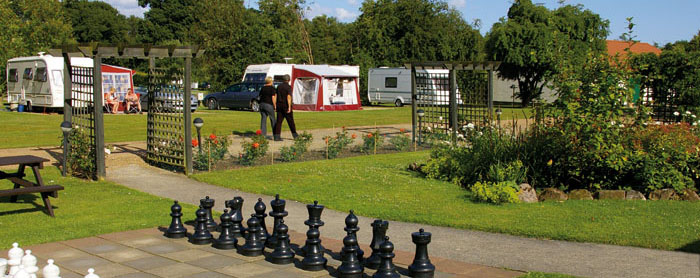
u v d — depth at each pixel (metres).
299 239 7.34
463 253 6.74
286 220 8.50
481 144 11.61
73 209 8.88
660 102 17.34
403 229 7.98
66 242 6.98
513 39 41.12
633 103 10.94
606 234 7.34
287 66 35.97
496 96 51.44
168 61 42.25
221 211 8.98
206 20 57.97
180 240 7.14
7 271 5.72
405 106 42.47
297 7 64.31
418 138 18.45
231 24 57.28
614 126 10.20
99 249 6.70
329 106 35.28
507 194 9.44
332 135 20.16
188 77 12.31
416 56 58.66
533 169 10.73
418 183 11.23
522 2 43.03
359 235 7.68
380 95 43.19
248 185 11.08
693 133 11.68
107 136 18.97
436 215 8.62
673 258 6.41
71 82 12.54
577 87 10.40
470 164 11.18
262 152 13.87
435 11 60.41
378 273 5.61
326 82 35.09
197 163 13.18
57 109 29.92
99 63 11.45
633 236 7.22
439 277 5.79
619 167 9.99
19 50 39.22
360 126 23.97
